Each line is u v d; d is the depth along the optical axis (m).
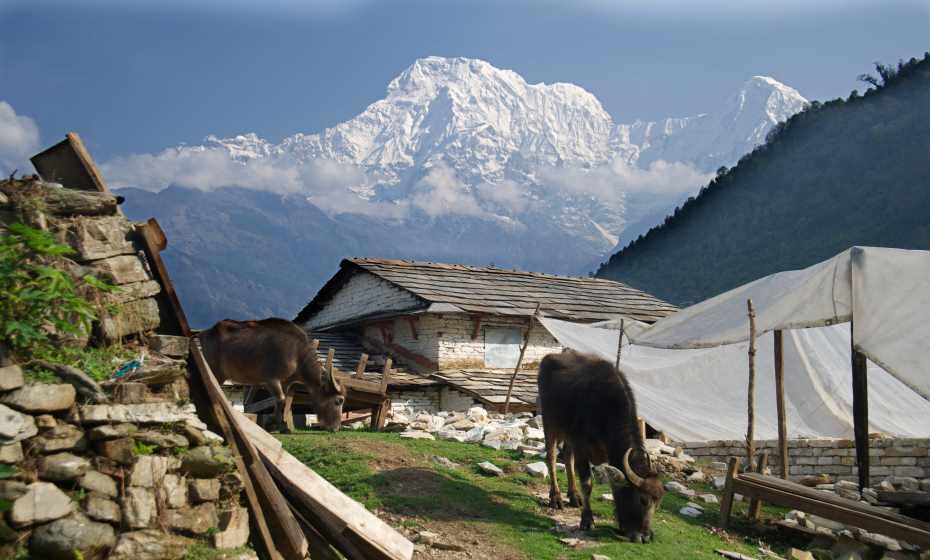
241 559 6.31
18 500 5.46
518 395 25.44
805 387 19.44
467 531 10.16
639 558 9.52
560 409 11.53
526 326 29.30
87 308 6.56
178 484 6.32
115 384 6.38
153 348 7.16
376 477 12.00
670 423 19.03
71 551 5.53
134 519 5.96
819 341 19.75
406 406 24.03
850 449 15.19
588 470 10.98
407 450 14.01
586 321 30.00
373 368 27.77
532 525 10.69
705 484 14.94
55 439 5.81
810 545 11.91
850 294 14.34
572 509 11.77
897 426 18.39
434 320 27.56
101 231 7.10
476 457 14.13
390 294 29.80
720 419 19.38
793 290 15.12
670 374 20.88
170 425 6.52
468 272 32.53
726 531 12.04
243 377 16.59
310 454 13.30
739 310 16.06
